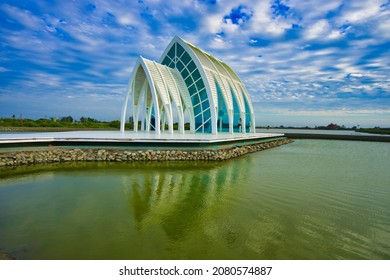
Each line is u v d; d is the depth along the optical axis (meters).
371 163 23.48
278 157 26.27
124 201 10.89
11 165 16.56
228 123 38.25
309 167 20.61
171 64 34.38
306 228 8.59
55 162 18.09
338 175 17.58
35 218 8.93
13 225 8.34
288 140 50.16
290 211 10.17
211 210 10.05
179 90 31.97
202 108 33.38
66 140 19.42
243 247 7.17
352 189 13.80
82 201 10.77
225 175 16.20
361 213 10.14
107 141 19.92
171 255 6.66
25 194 11.53
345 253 6.98
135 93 30.84
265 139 38.69
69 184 13.22
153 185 13.40
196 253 6.78
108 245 7.12
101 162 18.67
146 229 8.22
